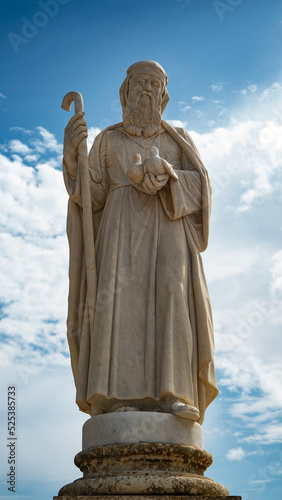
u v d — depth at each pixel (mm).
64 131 9945
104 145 10234
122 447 8289
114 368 8867
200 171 9875
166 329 8953
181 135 10375
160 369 8859
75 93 10062
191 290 9352
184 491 8109
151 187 9414
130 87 10203
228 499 7934
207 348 9086
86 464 8562
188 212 9602
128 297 9211
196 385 9062
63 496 7836
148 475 8125
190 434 8609
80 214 9906
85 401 9055
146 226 9555
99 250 9633
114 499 7824
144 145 10117
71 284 9672
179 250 9375
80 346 9266
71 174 9883
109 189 10039
